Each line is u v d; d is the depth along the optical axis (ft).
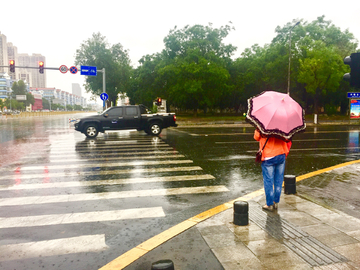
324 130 68.28
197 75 118.93
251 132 63.41
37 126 89.10
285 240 10.90
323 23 155.74
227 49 146.20
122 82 157.28
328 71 109.50
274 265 9.17
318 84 113.80
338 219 12.93
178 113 209.67
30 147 38.93
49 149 36.86
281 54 130.72
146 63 148.15
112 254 10.49
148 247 10.57
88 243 11.37
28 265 9.77
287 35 138.51
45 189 18.86
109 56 145.59
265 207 14.24
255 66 141.69
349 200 15.71
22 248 11.00
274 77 130.93
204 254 9.98
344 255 9.75
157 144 41.42
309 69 111.04
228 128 78.69
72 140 47.26
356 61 17.72
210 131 67.05
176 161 28.30
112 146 39.34
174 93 129.29
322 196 16.43
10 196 17.44
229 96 163.43
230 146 39.19
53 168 25.26
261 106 13.08
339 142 43.93
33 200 16.69
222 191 18.31
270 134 12.78
